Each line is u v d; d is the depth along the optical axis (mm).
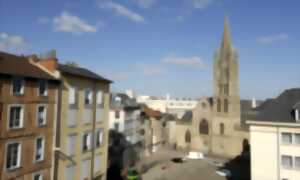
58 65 24203
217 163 48750
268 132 27047
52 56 23797
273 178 26484
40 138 20750
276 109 28719
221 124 57406
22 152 19125
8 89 18078
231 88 55969
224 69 57562
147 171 41312
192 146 61406
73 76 24062
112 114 41062
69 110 23562
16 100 18641
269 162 26797
